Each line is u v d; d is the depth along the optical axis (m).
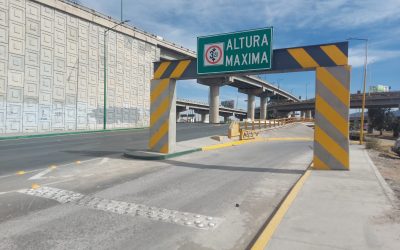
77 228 6.12
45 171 11.53
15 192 8.52
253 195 8.65
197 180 10.32
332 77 11.66
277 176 11.12
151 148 15.90
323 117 11.74
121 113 44.09
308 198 7.69
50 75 34.56
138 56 47.28
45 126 33.94
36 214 6.85
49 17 34.53
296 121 62.72
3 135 27.84
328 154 11.67
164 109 15.52
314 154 11.81
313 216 6.38
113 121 42.78
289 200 7.52
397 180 10.35
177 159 14.79
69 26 36.75
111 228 6.14
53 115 34.81
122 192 8.68
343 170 11.47
